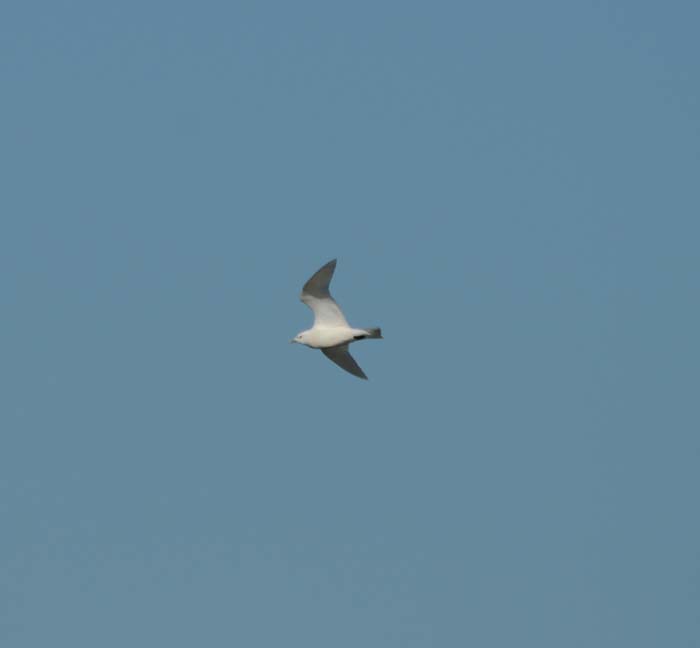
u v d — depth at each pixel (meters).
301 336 77.56
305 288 77.06
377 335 77.50
